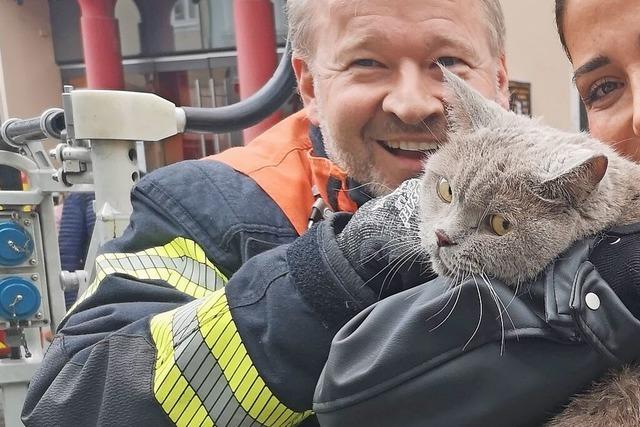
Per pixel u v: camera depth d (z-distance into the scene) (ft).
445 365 2.56
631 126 4.20
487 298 2.59
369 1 4.12
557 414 2.56
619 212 2.91
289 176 4.50
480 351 2.56
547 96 10.69
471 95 3.45
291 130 4.97
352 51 4.19
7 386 6.04
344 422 2.66
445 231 2.96
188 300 3.86
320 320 3.03
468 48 4.22
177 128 5.61
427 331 2.60
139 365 3.28
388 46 4.10
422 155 4.23
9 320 6.12
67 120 5.21
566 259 2.68
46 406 3.36
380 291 3.08
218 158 4.79
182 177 4.47
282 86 5.92
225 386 3.09
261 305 3.15
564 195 2.77
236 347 3.10
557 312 2.47
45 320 6.29
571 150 2.88
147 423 3.12
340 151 4.42
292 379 3.03
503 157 2.97
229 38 16.22
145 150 8.02
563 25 4.59
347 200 4.50
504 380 2.50
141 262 4.10
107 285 3.94
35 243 6.26
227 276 4.15
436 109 4.05
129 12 16.69
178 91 16.78
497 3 4.61
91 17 15.66
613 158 3.09
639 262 2.64
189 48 16.52
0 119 18.88
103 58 15.83
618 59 4.11
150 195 4.42
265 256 3.35
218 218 4.21
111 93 5.19
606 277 2.66
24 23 18.74
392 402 2.58
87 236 9.71
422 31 4.07
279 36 12.19
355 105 4.19
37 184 6.21
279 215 4.30
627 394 2.46
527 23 10.47
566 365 2.49
